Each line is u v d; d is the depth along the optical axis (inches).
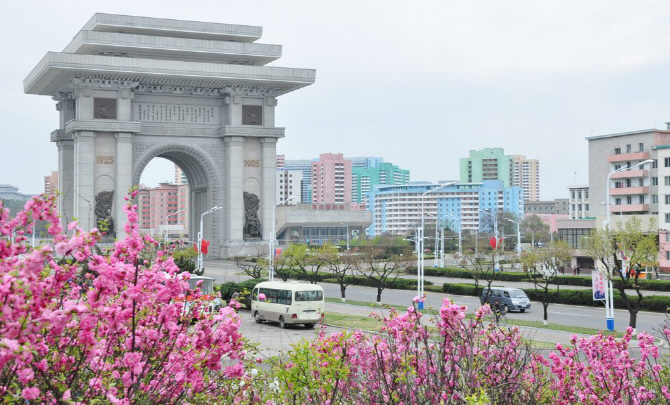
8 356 321.4
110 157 4498.0
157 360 452.8
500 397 564.7
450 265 4707.2
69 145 4950.8
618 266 1831.9
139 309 441.1
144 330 452.4
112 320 411.8
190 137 4813.0
